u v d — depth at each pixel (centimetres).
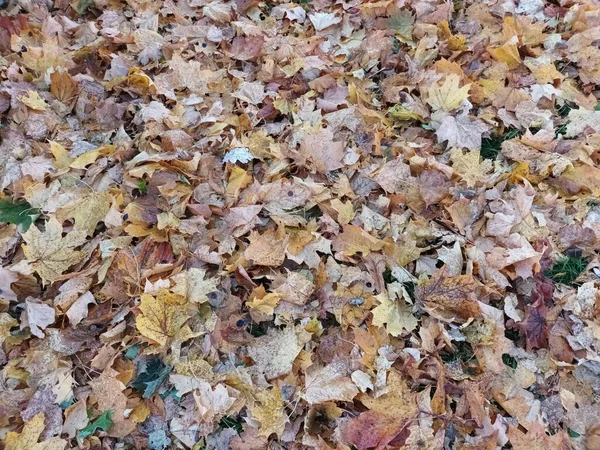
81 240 187
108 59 263
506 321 181
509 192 211
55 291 178
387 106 253
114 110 235
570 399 164
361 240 191
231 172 212
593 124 234
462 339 173
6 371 162
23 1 282
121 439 155
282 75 261
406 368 165
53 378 159
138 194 207
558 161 217
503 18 287
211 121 234
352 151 224
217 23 293
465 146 227
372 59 270
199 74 255
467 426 155
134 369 163
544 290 185
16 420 153
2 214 194
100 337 168
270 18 299
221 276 184
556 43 272
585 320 178
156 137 225
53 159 214
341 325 175
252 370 165
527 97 246
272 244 189
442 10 287
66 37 276
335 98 250
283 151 224
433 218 206
